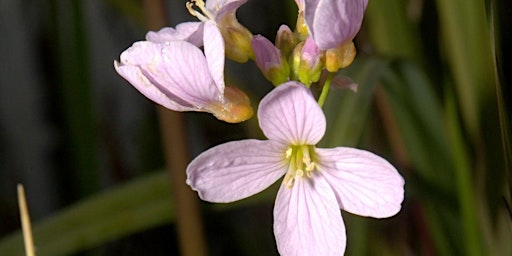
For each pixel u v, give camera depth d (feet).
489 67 0.42
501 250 0.43
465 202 0.42
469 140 0.43
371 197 0.34
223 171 0.34
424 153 0.45
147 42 0.33
